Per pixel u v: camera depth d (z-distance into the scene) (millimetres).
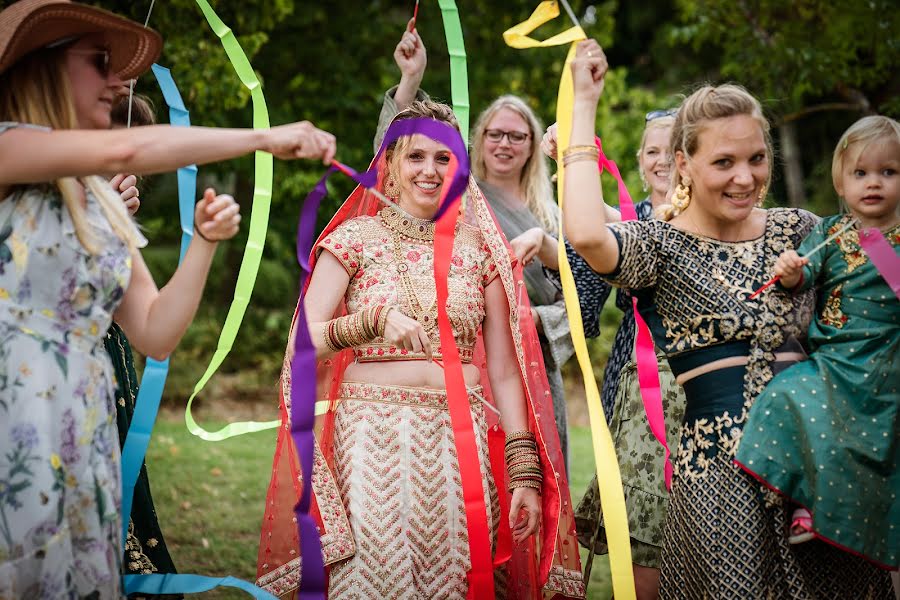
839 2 7254
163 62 7434
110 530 2592
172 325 2705
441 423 3273
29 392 2418
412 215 3420
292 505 3389
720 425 2857
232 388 11523
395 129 3164
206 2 3404
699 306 2877
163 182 12773
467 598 3238
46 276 2473
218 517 5914
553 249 4098
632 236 2867
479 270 3465
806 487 2773
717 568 2791
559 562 3484
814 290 2973
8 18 2426
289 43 10469
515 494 3307
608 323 12594
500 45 11336
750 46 8102
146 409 3092
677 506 2934
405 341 3033
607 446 2980
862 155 2914
